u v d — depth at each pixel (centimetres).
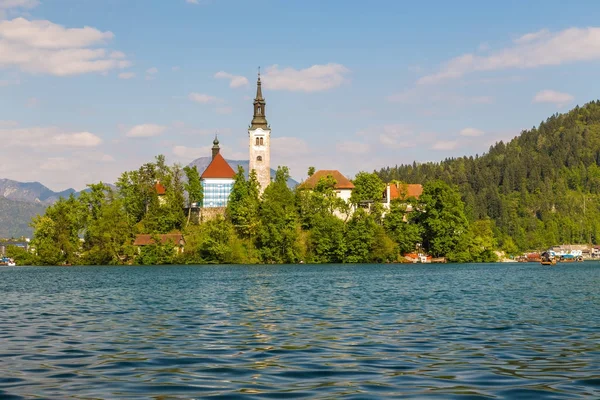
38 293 6912
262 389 2017
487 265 16838
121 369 2367
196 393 1964
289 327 3644
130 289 7425
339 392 1977
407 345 2950
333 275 10950
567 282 8794
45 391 2003
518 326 3694
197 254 17675
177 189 19262
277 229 17825
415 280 9269
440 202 18538
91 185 18662
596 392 1978
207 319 4091
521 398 1902
